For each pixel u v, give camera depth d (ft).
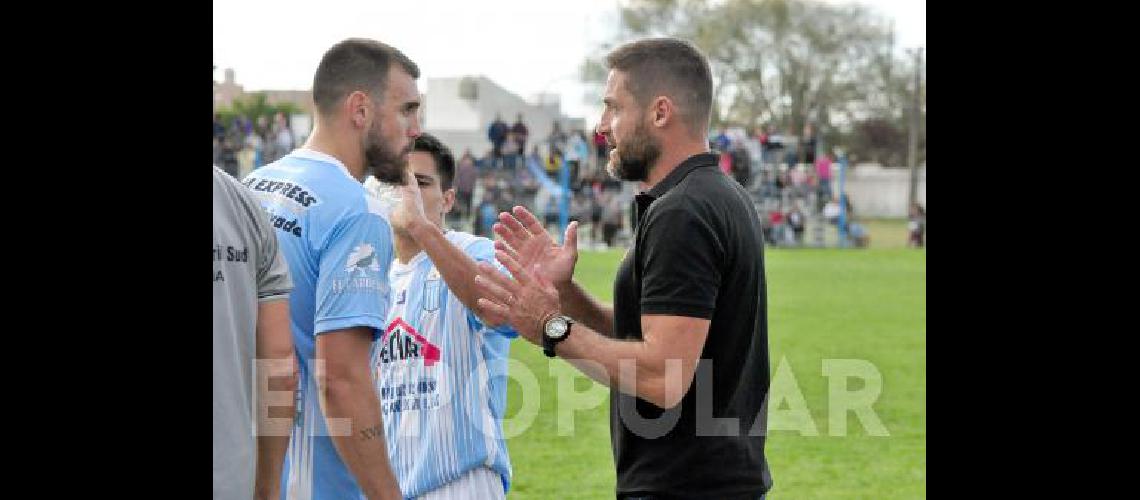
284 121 130.41
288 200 17.26
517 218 18.90
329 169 17.63
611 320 19.01
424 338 20.70
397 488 17.72
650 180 16.90
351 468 17.49
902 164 213.25
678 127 16.55
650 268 15.74
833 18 212.43
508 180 132.77
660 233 15.70
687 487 16.25
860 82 214.07
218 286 14.56
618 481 16.85
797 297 93.04
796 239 142.00
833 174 158.30
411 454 20.70
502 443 21.22
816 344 69.82
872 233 162.09
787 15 211.41
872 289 98.68
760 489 16.89
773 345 69.21
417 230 18.78
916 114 172.65
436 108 186.60
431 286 20.77
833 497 35.73
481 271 16.55
